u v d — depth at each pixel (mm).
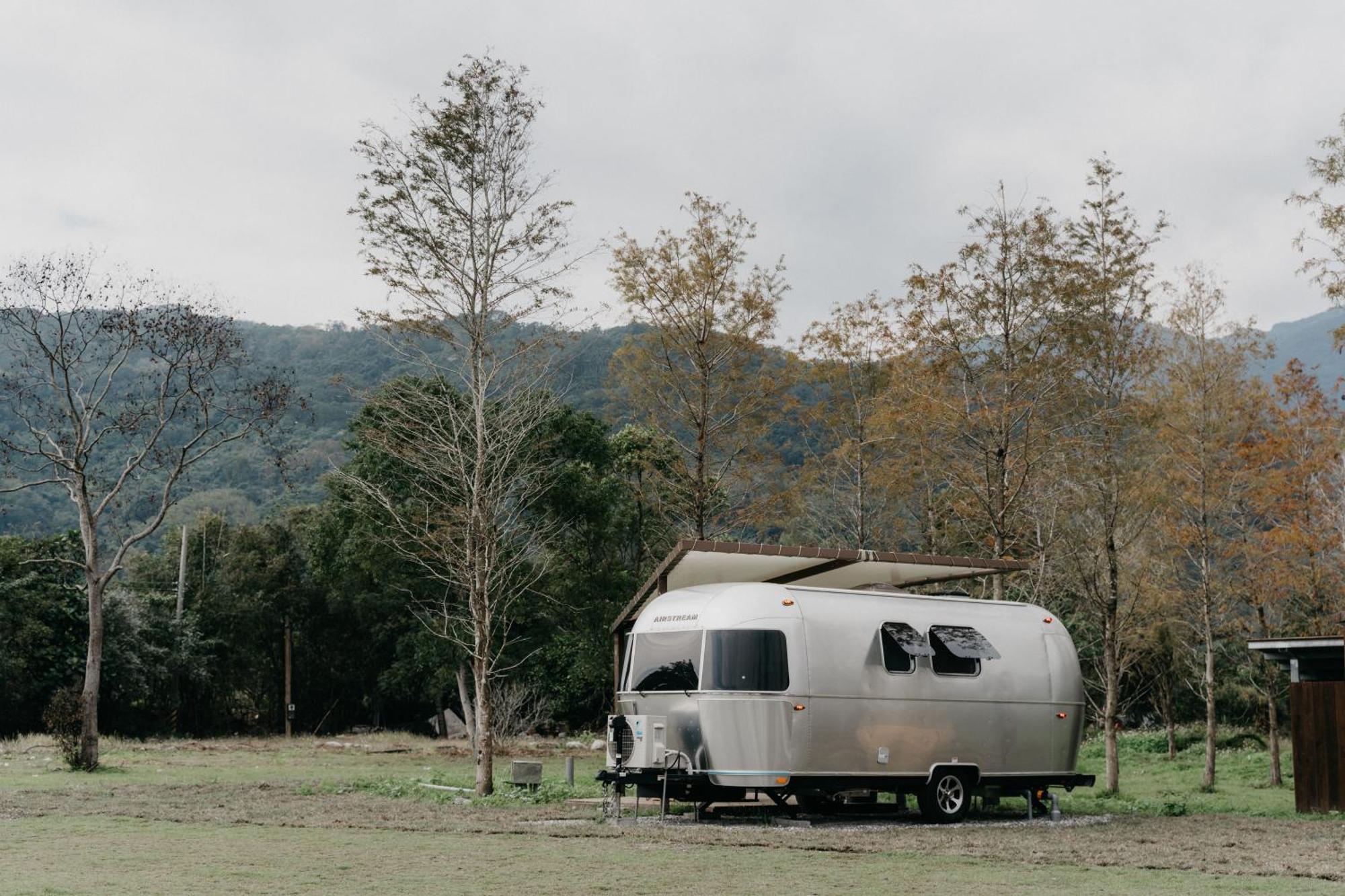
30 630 39562
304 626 53844
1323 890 9188
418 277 19562
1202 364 25062
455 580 22984
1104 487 22844
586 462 41250
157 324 26781
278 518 55500
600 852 11430
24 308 25938
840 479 30391
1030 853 11688
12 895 8344
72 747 24812
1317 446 24656
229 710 54000
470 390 19719
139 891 8602
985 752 15930
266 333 124500
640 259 24750
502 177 19719
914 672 15539
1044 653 16781
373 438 21938
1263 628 26172
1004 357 22125
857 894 8828
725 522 26734
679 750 14859
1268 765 31828
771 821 15164
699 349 24719
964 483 22406
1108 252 22234
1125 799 21391
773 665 14648
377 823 13984
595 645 42156
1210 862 10992
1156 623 25906
